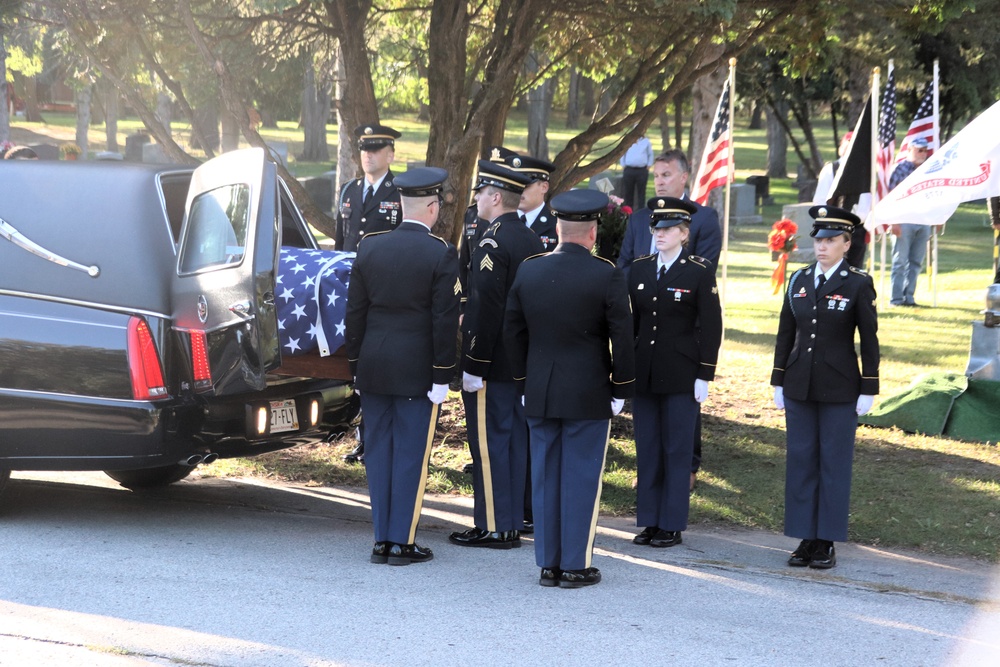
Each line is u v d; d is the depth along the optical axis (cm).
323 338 689
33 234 680
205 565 616
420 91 1328
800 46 1142
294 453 905
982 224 3033
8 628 509
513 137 5447
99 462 651
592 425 601
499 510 685
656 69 1056
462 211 1025
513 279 669
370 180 847
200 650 486
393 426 643
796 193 4062
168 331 641
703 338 680
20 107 5475
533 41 1117
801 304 656
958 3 1052
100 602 548
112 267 657
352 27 1029
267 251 596
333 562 633
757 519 748
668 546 689
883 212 980
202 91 1107
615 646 503
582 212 597
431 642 503
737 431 954
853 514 733
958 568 644
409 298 634
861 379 644
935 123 1598
